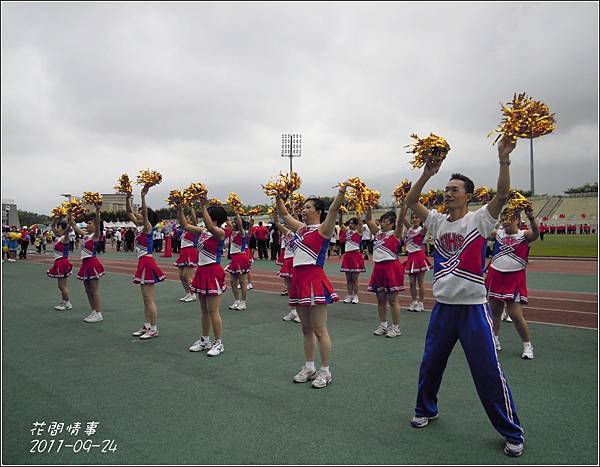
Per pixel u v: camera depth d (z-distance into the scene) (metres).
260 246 22.80
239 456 3.33
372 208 6.89
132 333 7.21
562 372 5.15
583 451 3.38
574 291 11.44
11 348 6.34
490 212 3.40
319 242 4.83
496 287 5.93
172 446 3.50
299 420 3.93
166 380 4.98
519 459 3.27
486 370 3.41
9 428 3.85
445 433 3.69
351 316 8.53
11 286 12.91
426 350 3.77
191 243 10.18
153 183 6.87
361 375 5.11
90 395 4.56
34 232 32.59
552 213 59.03
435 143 3.63
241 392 4.61
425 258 8.94
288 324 7.81
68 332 7.29
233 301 10.34
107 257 24.89
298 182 5.22
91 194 7.84
